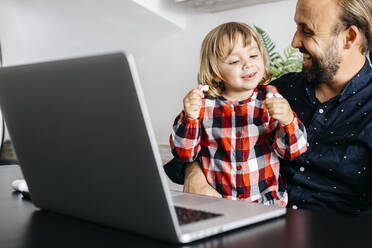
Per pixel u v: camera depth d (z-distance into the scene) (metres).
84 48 4.31
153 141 0.41
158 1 3.51
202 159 1.12
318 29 1.08
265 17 3.30
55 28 4.27
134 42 4.07
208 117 1.12
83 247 0.45
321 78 1.09
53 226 0.53
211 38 1.16
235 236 0.48
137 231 0.48
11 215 0.60
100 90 0.43
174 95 4.00
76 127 0.48
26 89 0.52
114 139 0.44
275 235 0.48
